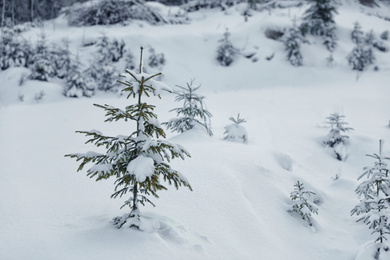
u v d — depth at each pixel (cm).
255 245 543
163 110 1639
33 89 2205
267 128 1403
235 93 2248
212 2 4319
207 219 556
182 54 2922
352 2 4306
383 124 1513
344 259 573
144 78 424
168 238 458
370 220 557
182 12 4081
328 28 3094
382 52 3048
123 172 442
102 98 2217
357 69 2783
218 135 1161
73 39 2950
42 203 552
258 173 779
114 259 389
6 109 1802
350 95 2092
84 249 403
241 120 1066
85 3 3634
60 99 2177
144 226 448
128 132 1207
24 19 3453
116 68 2527
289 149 1202
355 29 3181
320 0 3109
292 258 547
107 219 493
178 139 953
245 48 2997
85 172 711
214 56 2958
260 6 4094
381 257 532
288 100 1989
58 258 381
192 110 996
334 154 1234
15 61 2480
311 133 1394
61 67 2520
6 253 389
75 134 1187
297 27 3019
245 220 594
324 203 802
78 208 535
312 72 2698
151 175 394
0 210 518
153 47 2881
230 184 673
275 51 2936
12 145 1016
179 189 635
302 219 689
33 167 755
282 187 773
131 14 3484
